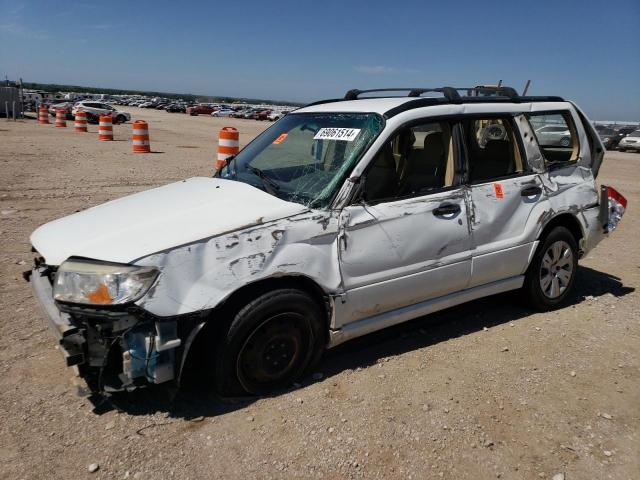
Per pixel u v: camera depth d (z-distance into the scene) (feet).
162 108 298.76
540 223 14.66
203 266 9.70
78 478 8.61
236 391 10.69
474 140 13.66
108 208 12.10
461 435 10.02
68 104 140.36
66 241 10.56
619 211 16.85
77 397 10.71
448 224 12.74
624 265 21.38
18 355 12.17
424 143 13.32
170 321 9.44
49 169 40.50
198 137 88.79
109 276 9.16
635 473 9.19
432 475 9.00
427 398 11.18
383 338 13.97
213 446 9.47
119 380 9.81
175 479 8.68
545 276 15.55
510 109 14.25
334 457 9.33
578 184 15.78
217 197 11.65
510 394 11.44
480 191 13.46
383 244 11.68
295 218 10.68
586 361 13.00
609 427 10.41
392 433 10.00
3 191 30.73
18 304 14.89
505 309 16.10
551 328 14.82
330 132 12.69
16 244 20.47
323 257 10.93
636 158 85.35
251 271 10.04
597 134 16.61
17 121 112.57
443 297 13.39
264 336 10.57
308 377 11.82
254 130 120.47
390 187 12.32
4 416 10.02
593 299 17.12
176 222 10.45
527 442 9.90
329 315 11.39
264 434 9.84
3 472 8.63
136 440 9.55
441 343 13.74
